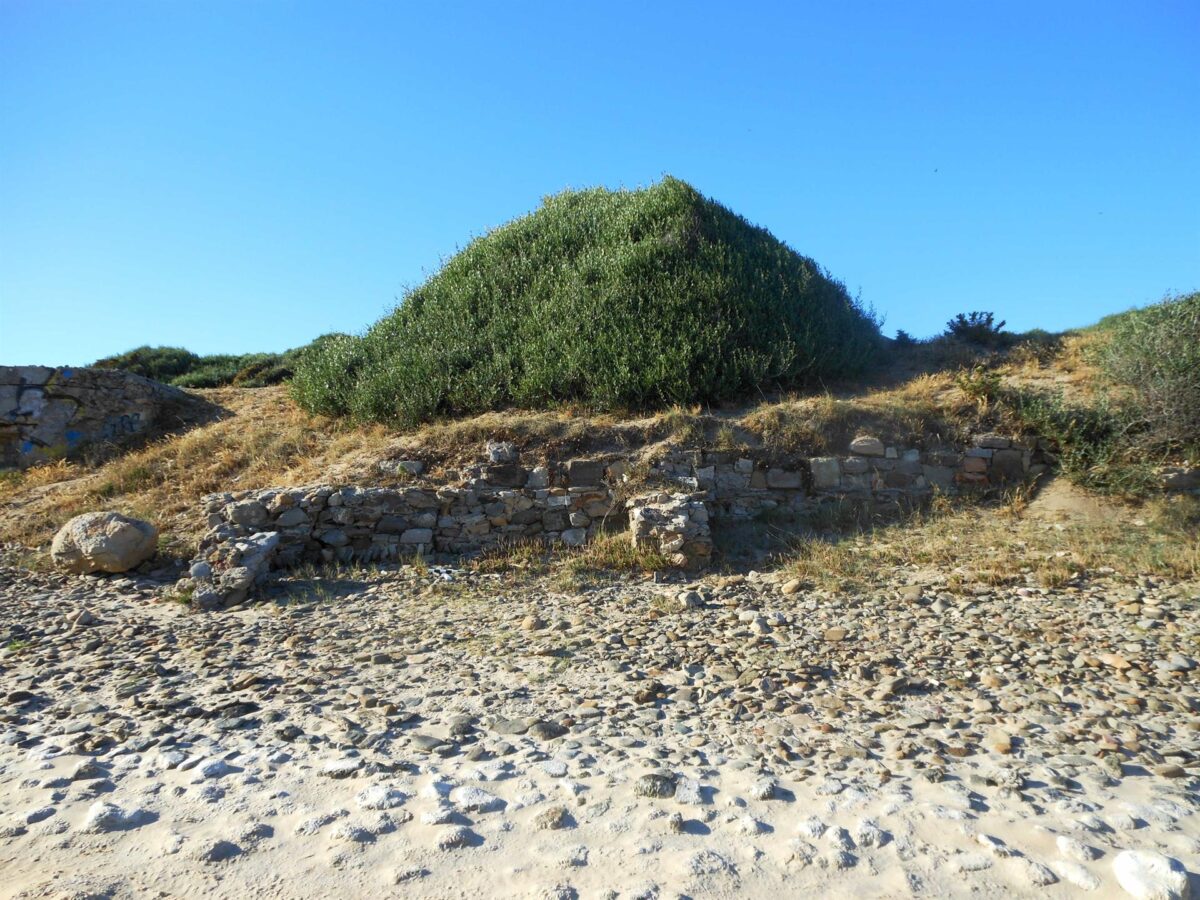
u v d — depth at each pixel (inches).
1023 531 340.2
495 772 156.3
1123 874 122.0
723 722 183.3
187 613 287.4
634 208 584.7
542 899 117.7
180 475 454.0
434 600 297.7
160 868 125.6
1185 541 313.4
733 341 470.9
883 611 266.1
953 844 132.0
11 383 528.1
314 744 170.7
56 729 181.0
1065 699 194.7
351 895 119.9
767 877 123.8
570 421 409.1
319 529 352.2
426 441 399.5
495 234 626.2
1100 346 466.3
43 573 340.8
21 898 116.0
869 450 394.6
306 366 558.6
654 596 295.7
